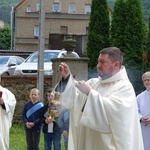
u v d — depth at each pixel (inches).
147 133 247.9
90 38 761.0
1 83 492.4
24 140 401.4
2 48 2196.1
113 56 158.1
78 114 160.2
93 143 157.4
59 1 2021.4
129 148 150.3
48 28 2020.2
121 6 707.4
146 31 744.3
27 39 1996.8
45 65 556.1
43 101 475.8
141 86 633.0
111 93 155.6
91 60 746.2
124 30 696.4
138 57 679.1
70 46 438.0
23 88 493.7
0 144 260.4
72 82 169.2
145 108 253.9
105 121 149.9
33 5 1998.0
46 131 289.0
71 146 163.0
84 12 2026.3
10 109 266.1
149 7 1573.6
